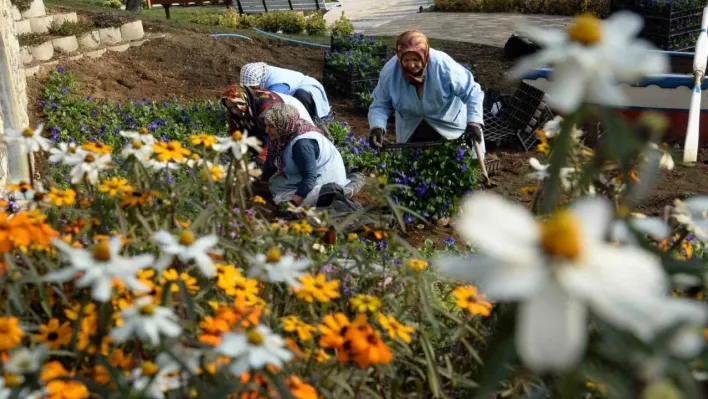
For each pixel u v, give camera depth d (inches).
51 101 362.3
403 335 80.7
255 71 307.4
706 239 78.9
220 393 61.6
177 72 445.7
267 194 253.4
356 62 435.2
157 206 98.6
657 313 37.8
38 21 441.4
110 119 351.3
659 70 43.9
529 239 39.9
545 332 37.3
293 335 89.1
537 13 732.7
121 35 462.3
